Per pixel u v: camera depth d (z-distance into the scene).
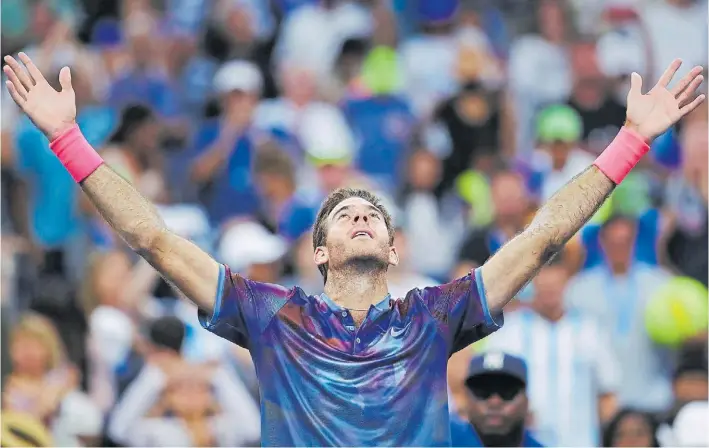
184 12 60.91
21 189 51.12
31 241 50.12
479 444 28.58
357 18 60.91
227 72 54.66
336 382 20.73
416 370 20.89
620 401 40.34
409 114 54.62
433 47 58.00
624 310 42.44
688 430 35.25
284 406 20.81
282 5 61.19
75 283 45.91
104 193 21.62
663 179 51.44
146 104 53.06
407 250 44.31
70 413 36.94
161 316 38.38
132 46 58.75
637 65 59.50
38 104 22.08
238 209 50.12
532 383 36.66
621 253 42.97
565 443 36.41
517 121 57.12
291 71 54.75
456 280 21.56
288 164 49.38
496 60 60.22
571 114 53.06
